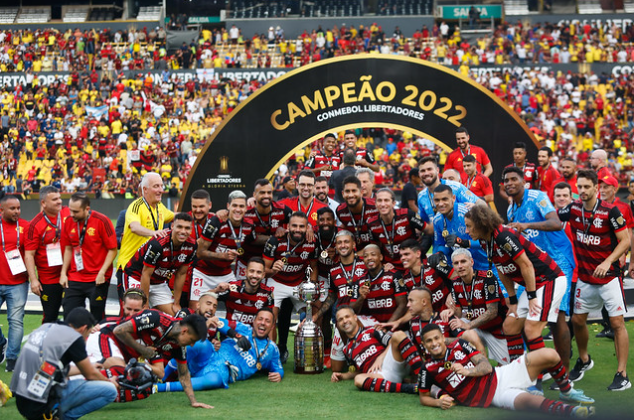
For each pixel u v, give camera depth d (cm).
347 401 623
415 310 672
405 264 727
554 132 3120
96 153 3164
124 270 745
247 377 716
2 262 762
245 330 719
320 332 759
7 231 766
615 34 3766
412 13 4022
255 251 824
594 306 710
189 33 3831
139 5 4344
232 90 3400
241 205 779
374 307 745
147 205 796
